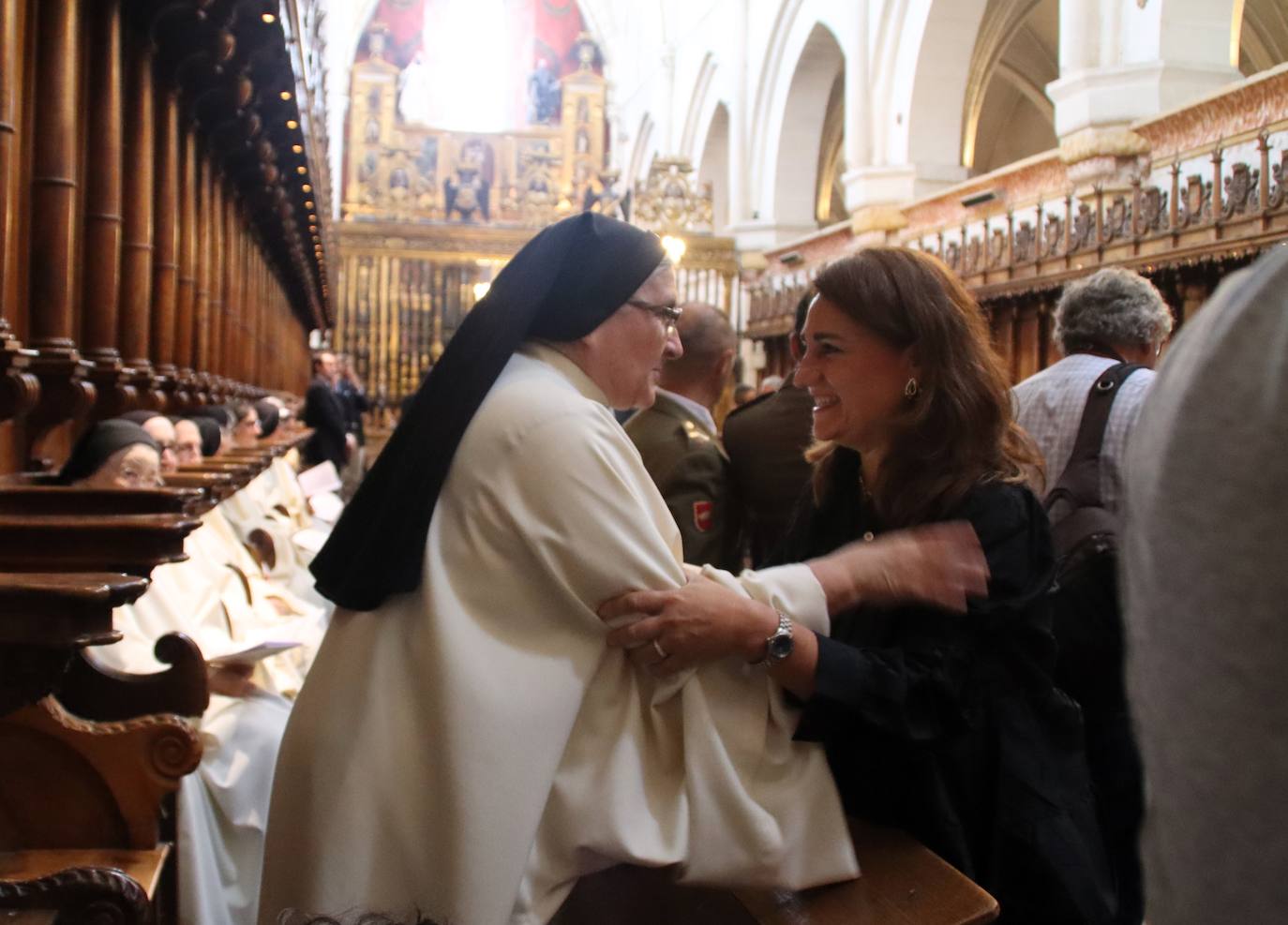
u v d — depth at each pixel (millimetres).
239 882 2791
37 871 1989
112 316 4418
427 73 30188
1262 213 6457
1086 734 2217
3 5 3109
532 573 1411
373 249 19078
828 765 1531
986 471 1650
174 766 2102
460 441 1445
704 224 18734
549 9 30359
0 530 2039
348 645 1434
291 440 7641
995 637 1562
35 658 1586
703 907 1459
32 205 3645
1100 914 1532
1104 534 2244
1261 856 566
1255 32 13586
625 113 28641
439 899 1305
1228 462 586
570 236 1588
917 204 13031
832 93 19031
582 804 1374
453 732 1326
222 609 3480
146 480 3115
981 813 1583
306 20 6914
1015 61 18250
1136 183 7793
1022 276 9406
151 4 4773
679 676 1431
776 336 16094
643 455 2842
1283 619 563
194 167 6145
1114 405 2463
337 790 1359
